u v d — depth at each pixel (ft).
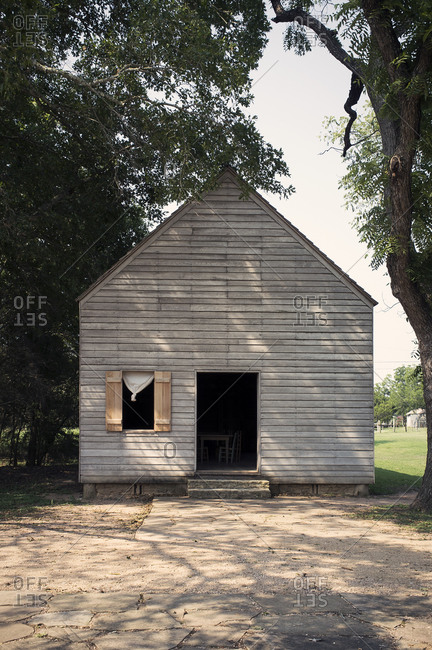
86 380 58.85
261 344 59.93
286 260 60.59
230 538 38.40
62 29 75.51
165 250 60.08
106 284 59.62
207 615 24.09
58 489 65.62
